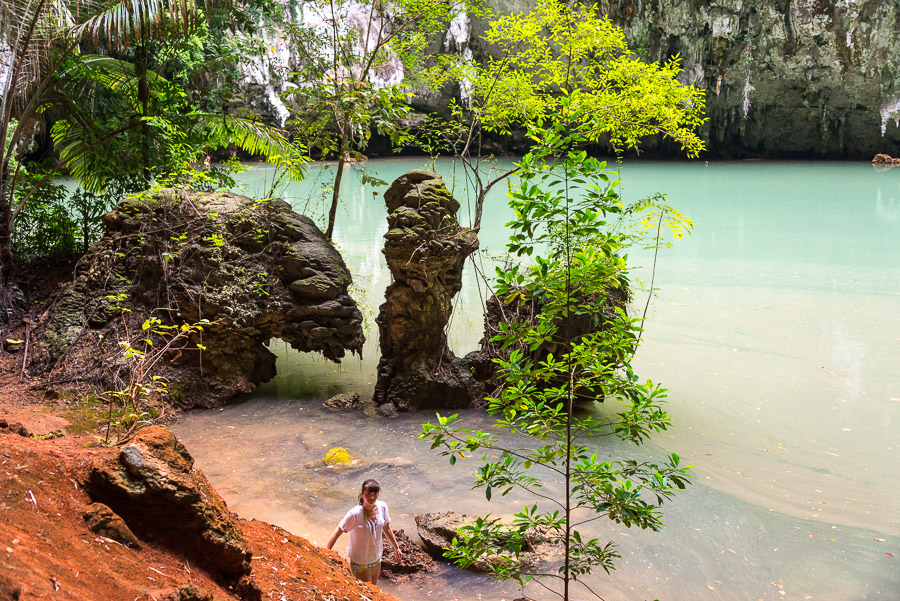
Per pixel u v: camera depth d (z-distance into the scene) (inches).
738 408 399.2
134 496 119.6
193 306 398.0
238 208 431.5
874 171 1514.5
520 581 183.0
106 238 428.1
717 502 302.2
